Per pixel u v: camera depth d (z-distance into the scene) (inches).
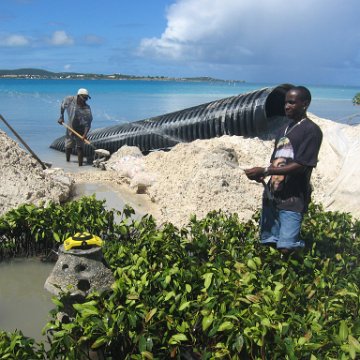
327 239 160.7
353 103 1206.9
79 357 100.4
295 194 130.0
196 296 117.7
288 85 329.1
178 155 264.7
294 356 90.4
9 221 170.7
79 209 177.8
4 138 235.6
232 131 338.3
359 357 94.2
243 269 127.0
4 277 156.0
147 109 877.2
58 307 109.3
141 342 99.0
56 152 399.2
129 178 275.9
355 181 228.2
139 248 145.9
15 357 94.7
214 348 102.4
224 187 222.4
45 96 1210.6
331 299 112.1
